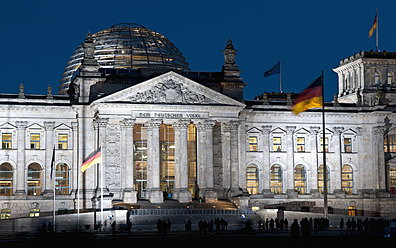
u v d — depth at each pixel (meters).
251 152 147.25
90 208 134.25
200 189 137.38
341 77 165.62
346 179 153.25
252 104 149.38
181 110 135.12
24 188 136.25
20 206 135.25
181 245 82.06
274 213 128.25
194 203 132.62
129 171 132.75
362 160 152.62
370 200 150.88
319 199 148.88
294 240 88.75
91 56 138.25
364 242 85.12
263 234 103.25
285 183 149.50
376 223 100.44
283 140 149.75
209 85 141.75
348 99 160.62
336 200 149.75
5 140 137.00
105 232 108.06
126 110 132.50
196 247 79.19
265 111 147.12
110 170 133.50
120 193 133.38
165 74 133.75
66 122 138.75
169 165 140.62
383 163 150.88
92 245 52.03
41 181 137.88
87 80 136.12
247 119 147.25
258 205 145.12
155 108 133.75
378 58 155.50
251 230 111.62
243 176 143.50
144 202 132.25
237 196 136.75
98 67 137.62
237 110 138.62
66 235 53.28
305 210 148.38
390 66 157.50
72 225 116.12
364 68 155.50
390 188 153.50
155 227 116.31
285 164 149.38
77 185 137.25
